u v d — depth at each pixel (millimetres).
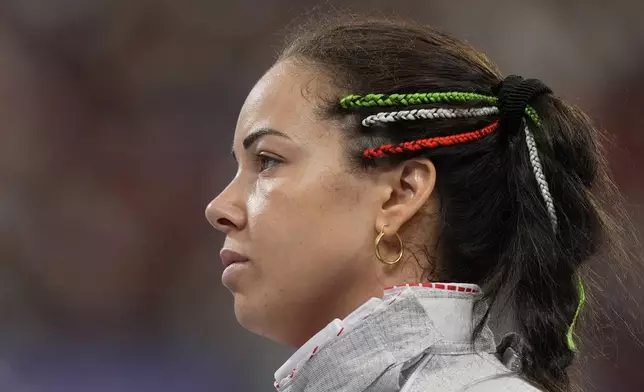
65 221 25734
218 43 27188
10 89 26469
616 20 24969
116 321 24953
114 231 25766
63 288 25062
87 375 23703
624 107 22844
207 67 27141
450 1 25281
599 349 7512
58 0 27281
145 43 27312
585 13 25094
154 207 26203
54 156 26359
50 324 24703
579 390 6332
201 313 24828
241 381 23094
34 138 26344
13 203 25547
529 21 25141
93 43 27266
